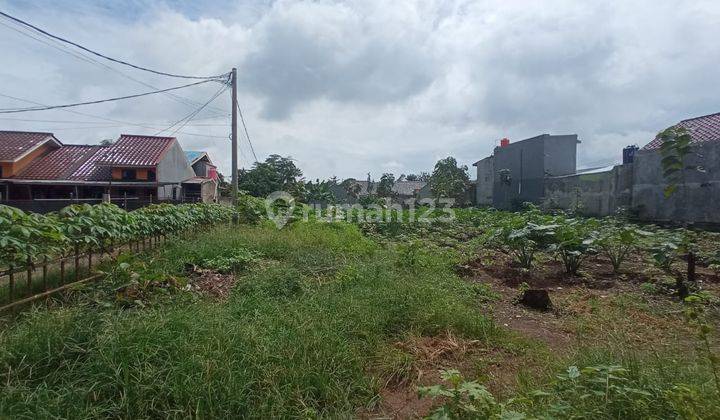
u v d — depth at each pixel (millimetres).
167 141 24188
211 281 5855
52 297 4480
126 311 3842
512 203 24016
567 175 22406
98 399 2656
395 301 4727
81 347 3090
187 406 2625
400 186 45469
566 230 7121
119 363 2838
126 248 7496
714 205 13258
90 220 5016
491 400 2199
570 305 5445
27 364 2885
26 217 4062
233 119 14805
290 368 3082
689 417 2059
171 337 3203
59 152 23281
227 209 14125
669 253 6414
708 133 14656
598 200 18641
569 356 3449
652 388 2445
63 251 4969
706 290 5781
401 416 2895
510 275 7238
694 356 3396
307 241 9180
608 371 2365
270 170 26812
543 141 23234
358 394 3100
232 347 3252
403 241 11023
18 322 3648
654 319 4820
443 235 12688
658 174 15234
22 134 22797
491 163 29453
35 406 2500
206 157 33625
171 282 5016
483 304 5504
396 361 3545
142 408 2586
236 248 7660
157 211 8070
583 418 2229
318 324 3916
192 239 8898
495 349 3982
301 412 2752
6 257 3975
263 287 5297
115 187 21172
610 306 5387
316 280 5953
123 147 23234
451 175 33312
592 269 7859
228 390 2732
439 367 3596
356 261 7266
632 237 6707
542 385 2934
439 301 4805
